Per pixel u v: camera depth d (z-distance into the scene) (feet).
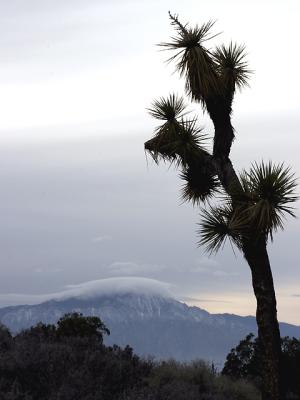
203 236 63.05
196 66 65.82
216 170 67.26
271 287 63.26
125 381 60.44
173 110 69.82
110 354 66.18
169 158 70.54
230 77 67.97
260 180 60.18
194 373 63.36
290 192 59.82
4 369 55.72
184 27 67.77
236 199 61.82
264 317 62.80
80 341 70.23
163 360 65.62
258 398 64.34
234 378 67.92
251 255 62.95
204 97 67.05
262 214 58.44
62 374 57.36
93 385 56.24
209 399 58.13
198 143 69.56
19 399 51.60
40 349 60.13
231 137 68.03
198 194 72.02
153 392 56.18
